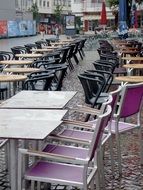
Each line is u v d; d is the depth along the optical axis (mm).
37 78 6699
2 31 38688
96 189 3559
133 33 21125
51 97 4645
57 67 7863
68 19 34781
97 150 3318
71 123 3938
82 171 3203
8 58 13758
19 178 3117
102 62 8367
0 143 4023
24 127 3234
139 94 4672
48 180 3088
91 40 24750
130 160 4957
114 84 7648
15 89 7980
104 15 21906
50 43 19312
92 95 6281
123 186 4215
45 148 3732
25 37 42062
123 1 16766
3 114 3727
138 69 8531
